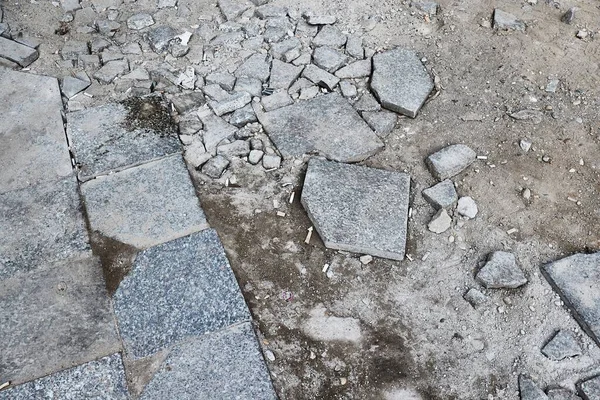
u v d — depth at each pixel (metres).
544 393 2.69
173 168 3.52
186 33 4.33
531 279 3.07
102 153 3.58
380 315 2.96
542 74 4.10
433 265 3.15
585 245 3.21
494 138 3.72
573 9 4.41
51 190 3.43
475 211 3.33
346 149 3.61
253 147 3.64
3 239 3.21
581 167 3.57
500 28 4.41
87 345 2.82
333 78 4.03
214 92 3.92
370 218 3.26
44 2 4.56
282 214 3.34
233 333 2.86
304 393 2.71
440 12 4.55
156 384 2.70
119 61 4.15
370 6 4.57
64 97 3.96
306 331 2.90
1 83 4.00
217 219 3.32
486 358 2.82
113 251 3.16
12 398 2.64
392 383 2.74
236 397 2.65
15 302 2.96
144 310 2.93
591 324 2.84
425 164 3.59
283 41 4.28
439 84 4.05
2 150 3.63
